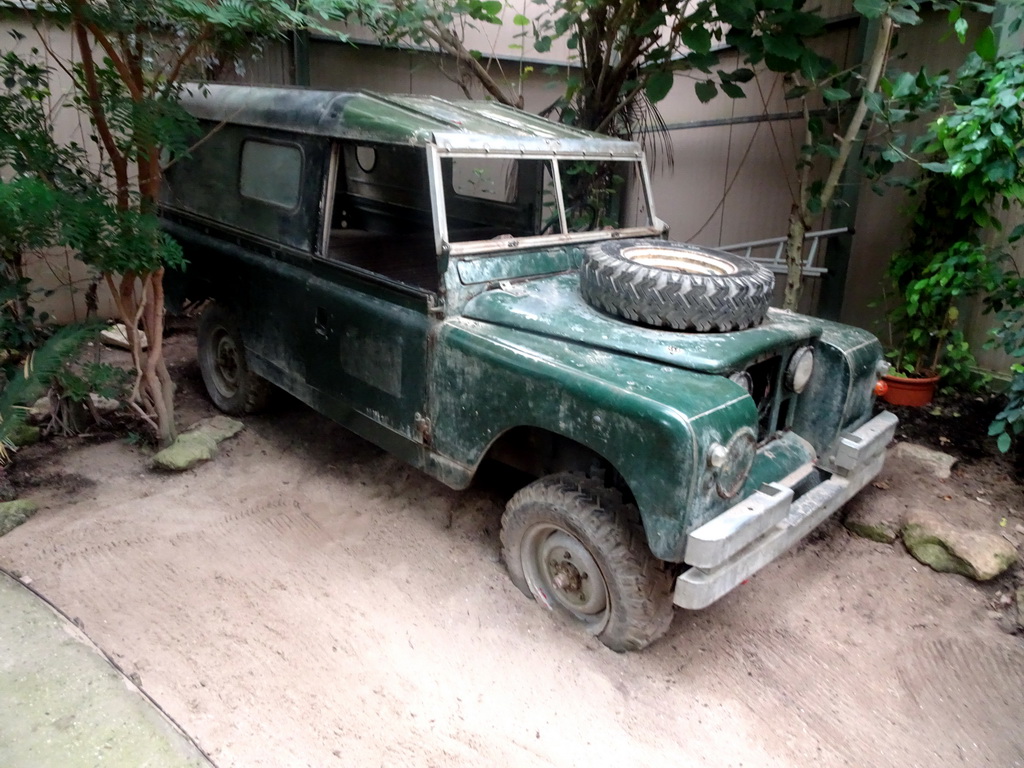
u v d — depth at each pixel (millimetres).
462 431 2992
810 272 5430
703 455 2312
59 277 5199
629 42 5289
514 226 4223
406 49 6094
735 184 6312
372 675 2654
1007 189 3912
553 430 2650
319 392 3732
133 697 2406
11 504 3449
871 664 2904
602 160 3832
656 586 2668
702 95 4785
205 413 4738
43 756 2152
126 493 3732
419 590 3146
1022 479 3916
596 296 3002
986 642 2982
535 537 3006
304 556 3330
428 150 2980
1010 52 4062
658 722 2559
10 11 4758
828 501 2943
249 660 2678
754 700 2697
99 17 2922
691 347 2697
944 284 4266
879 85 4500
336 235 4500
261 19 3104
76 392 3639
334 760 2293
